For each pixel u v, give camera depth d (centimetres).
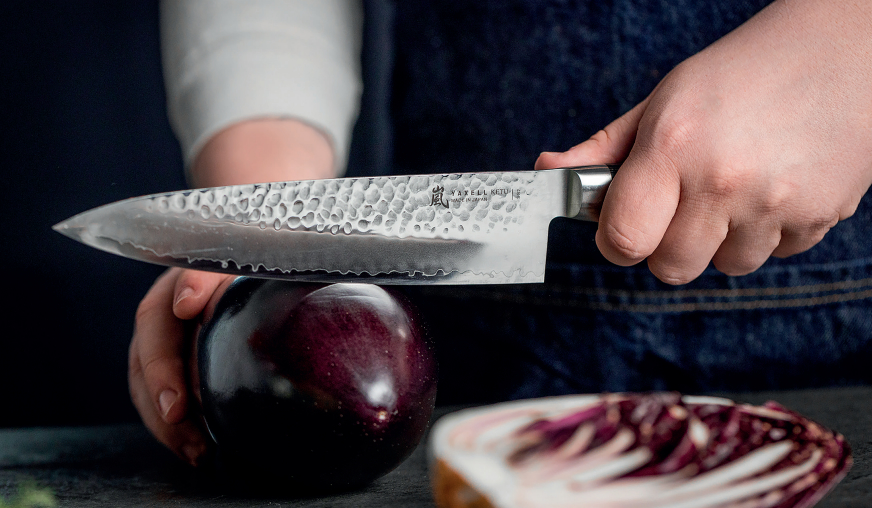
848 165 96
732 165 91
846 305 141
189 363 92
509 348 145
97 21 280
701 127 91
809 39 94
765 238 100
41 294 282
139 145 295
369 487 85
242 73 142
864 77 93
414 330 84
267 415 78
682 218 96
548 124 136
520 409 72
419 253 100
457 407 134
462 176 100
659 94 95
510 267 102
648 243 93
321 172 140
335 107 154
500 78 136
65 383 285
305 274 96
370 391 77
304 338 78
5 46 275
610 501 60
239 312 81
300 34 151
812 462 67
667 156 91
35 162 286
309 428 77
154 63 289
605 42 132
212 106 141
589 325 141
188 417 93
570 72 134
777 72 93
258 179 129
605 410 72
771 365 144
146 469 101
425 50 139
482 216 101
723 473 65
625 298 139
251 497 83
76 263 282
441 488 64
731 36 98
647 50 132
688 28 131
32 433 130
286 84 143
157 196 95
